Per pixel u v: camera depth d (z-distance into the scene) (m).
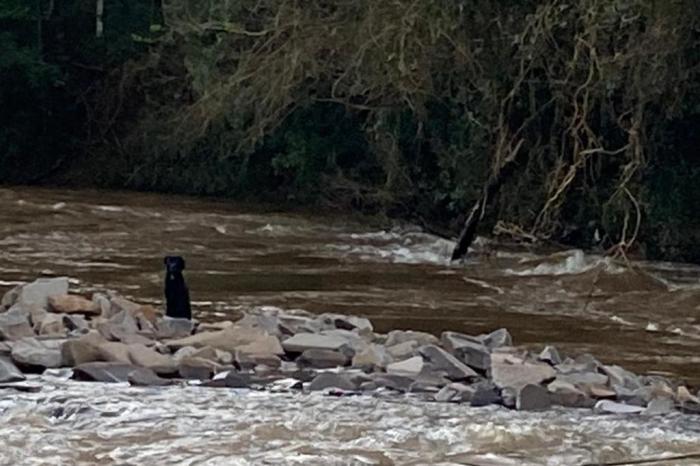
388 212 35.69
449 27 27.62
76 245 27.81
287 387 11.94
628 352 16.89
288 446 9.04
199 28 35.53
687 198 27.58
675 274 25.22
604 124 27.20
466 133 32.03
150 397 11.02
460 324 19.05
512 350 13.94
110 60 46.66
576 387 12.30
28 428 9.45
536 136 28.45
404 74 28.73
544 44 26.11
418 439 9.42
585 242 28.92
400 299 21.50
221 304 19.97
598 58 24.86
